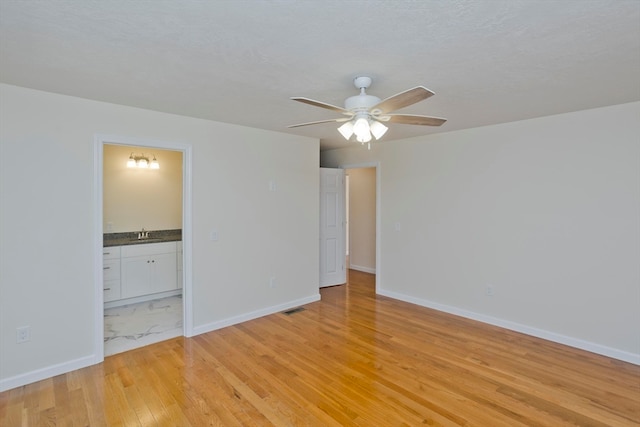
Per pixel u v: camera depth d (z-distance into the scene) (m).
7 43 1.86
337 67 2.18
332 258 5.63
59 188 2.78
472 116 3.43
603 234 3.15
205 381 2.68
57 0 1.44
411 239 4.71
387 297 4.99
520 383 2.66
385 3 1.47
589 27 1.68
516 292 3.71
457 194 4.19
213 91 2.67
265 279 4.23
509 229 3.75
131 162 4.86
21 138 2.61
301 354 3.15
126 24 1.66
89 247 2.93
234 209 3.89
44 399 2.44
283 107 3.12
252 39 1.81
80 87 2.59
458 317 4.15
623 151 3.03
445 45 1.88
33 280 2.68
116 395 2.49
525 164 3.61
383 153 5.04
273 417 2.25
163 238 4.89
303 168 4.64
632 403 2.40
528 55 2.00
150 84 2.51
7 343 2.57
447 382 2.67
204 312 3.67
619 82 2.46
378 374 2.79
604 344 3.15
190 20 1.62
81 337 2.90
